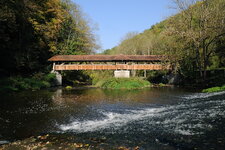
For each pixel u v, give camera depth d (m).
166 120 7.52
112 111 9.84
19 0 24.08
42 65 29.69
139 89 22.52
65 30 43.56
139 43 46.47
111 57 31.09
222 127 6.05
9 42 23.23
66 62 34.22
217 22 21.23
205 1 22.89
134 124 7.25
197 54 23.84
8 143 5.49
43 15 33.19
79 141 5.55
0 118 8.20
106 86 25.84
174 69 29.03
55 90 21.22
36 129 6.82
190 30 22.73
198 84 23.88
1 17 19.50
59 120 8.02
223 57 27.98
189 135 5.62
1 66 22.66
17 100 13.00
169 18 25.58
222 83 18.92
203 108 9.20
